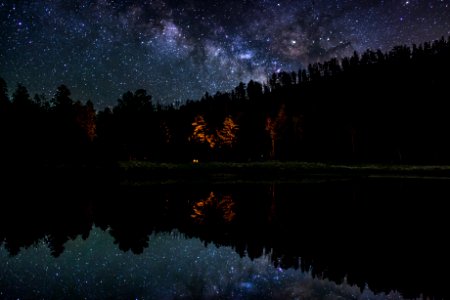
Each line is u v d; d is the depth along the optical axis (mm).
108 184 38562
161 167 47750
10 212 19297
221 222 15875
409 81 112375
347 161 69438
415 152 73062
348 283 8125
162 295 7734
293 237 12695
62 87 61500
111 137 66562
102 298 7582
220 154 73500
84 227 15070
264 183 37969
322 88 132375
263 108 120875
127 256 10844
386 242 11641
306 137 81312
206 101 120438
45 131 56562
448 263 9336
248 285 8242
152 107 73938
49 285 8438
